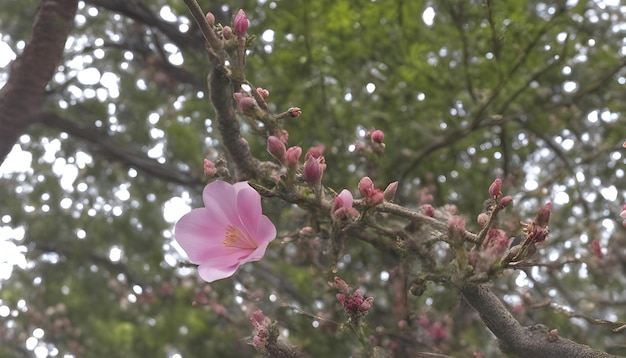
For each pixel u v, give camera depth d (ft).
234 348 21.77
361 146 12.82
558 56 15.69
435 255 8.48
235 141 8.85
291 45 15.42
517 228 9.40
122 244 22.06
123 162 18.24
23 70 12.28
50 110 17.92
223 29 7.95
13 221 20.72
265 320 7.89
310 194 7.47
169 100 19.33
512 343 7.32
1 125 12.71
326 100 16.03
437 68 16.12
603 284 15.78
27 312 24.38
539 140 17.60
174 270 22.38
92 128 17.40
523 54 14.40
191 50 16.40
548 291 16.14
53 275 22.77
